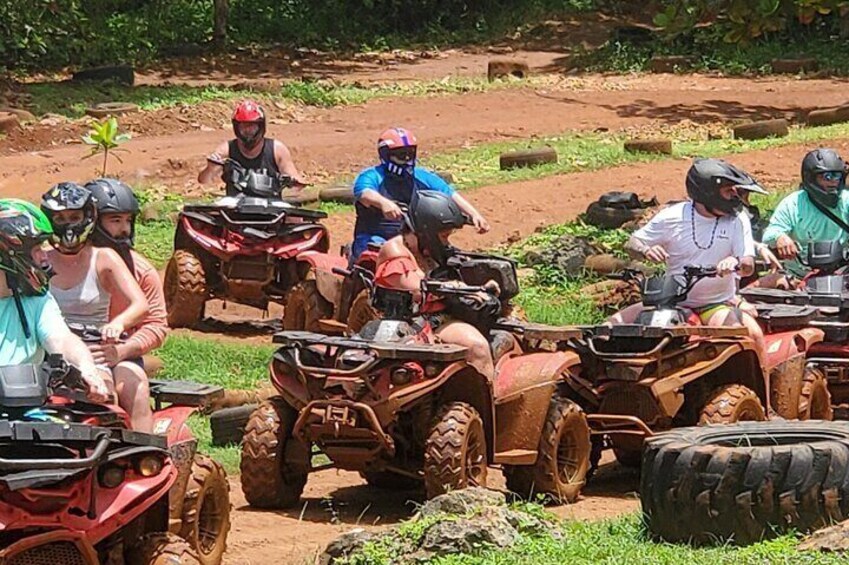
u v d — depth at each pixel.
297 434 17.22
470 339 17.41
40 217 12.72
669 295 19.73
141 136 48.69
